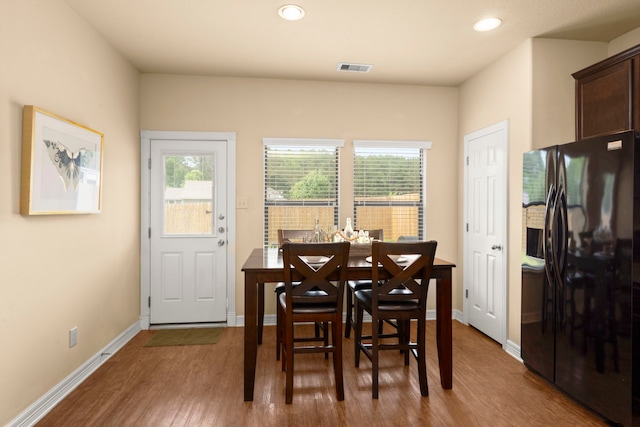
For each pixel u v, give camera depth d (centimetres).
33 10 212
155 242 380
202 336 355
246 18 270
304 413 220
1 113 188
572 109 303
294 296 231
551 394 244
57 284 235
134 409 224
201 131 384
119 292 326
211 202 387
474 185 382
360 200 410
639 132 195
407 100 412
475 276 379
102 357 293
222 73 379
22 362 204
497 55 334
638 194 195
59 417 216
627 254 197
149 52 327
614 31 290
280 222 398
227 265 388
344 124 404
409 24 279
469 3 250
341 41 307
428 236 416
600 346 212
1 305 188
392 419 214
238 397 239
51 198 222
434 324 399
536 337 266
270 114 394
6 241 192
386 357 305
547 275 253
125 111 340
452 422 211
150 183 379
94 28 282
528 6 254
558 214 243
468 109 396
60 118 230
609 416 206
